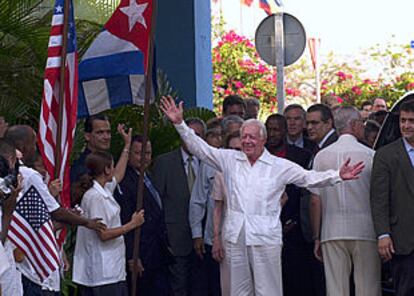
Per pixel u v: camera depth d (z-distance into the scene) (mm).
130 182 11219
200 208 12273
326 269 11047
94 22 12391
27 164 9516
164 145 13359
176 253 12414
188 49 16672
